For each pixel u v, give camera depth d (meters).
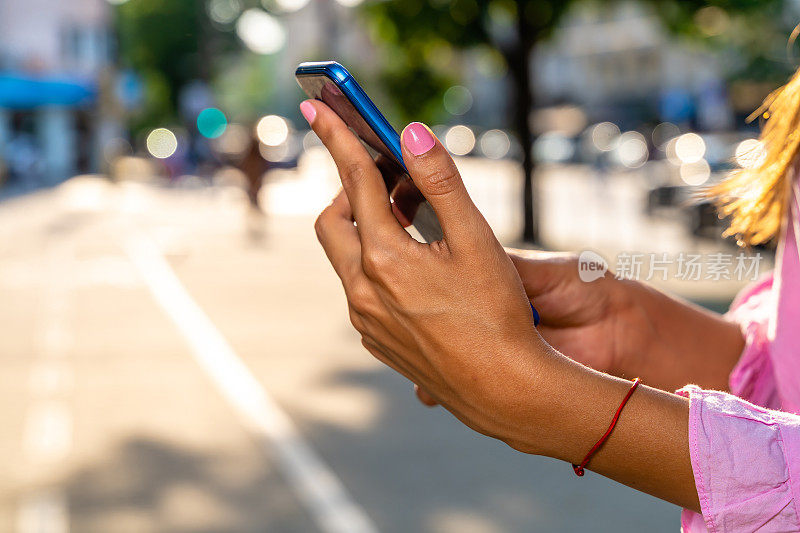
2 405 7.36
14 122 48.03
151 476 5.75
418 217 1.01
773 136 1.09
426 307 0.86
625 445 0.86
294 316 11.28
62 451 6.22
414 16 17.84
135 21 65.44
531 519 5.10
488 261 0.86
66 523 5.07
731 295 10.70
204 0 66.38
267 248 18.66
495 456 6.03
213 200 32.75
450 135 70.62
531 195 18.86
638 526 5.01
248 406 7.27
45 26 48.97
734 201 1.14
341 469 5.84
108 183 42.72
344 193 0.97
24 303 12.37
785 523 0.84
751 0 17.00
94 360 8.94
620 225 20.25
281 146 45.34
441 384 0.89
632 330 1.30
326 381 8.02
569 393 0.86
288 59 116.50
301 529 4.97
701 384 1.31
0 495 5.47
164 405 7.31
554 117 63.16
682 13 17.03
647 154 44.00
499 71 19.67
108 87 52.06
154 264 16.38
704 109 41.22
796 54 11.61
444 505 5.29
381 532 4.93
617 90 61.47
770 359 1.19
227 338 9.96
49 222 24.36
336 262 0.95
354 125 0.94
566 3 17.97
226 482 5.64
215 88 68.94
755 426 0.86
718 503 0.85
